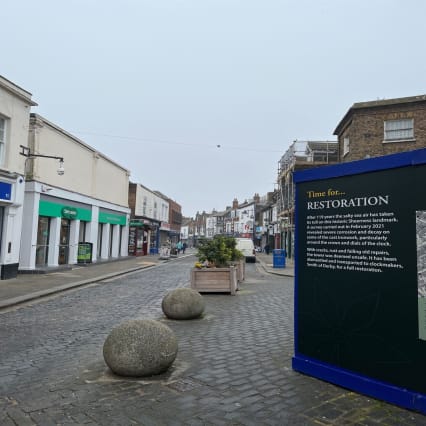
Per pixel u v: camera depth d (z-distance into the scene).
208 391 4.20
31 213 17.27
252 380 4.52
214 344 6.19
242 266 16.33
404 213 3.85
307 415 3.59
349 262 4.31
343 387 4.25
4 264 14.88
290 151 34.69
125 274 18.94
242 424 3.43
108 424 3.45
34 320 8.31
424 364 3.62
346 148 22.41
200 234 108.69
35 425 3.43
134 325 4.82
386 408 3.72
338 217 4.46
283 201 38.09
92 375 4.75
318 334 4.61
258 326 7.55
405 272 3.80
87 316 8.75
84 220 22.97
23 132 15.98
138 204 36.81
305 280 4.82
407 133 19.61
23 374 4.82
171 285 14.54
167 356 4.70
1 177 14.59
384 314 3.95
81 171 22.50
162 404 3.87
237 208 78.00
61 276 16.53
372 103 20.05
